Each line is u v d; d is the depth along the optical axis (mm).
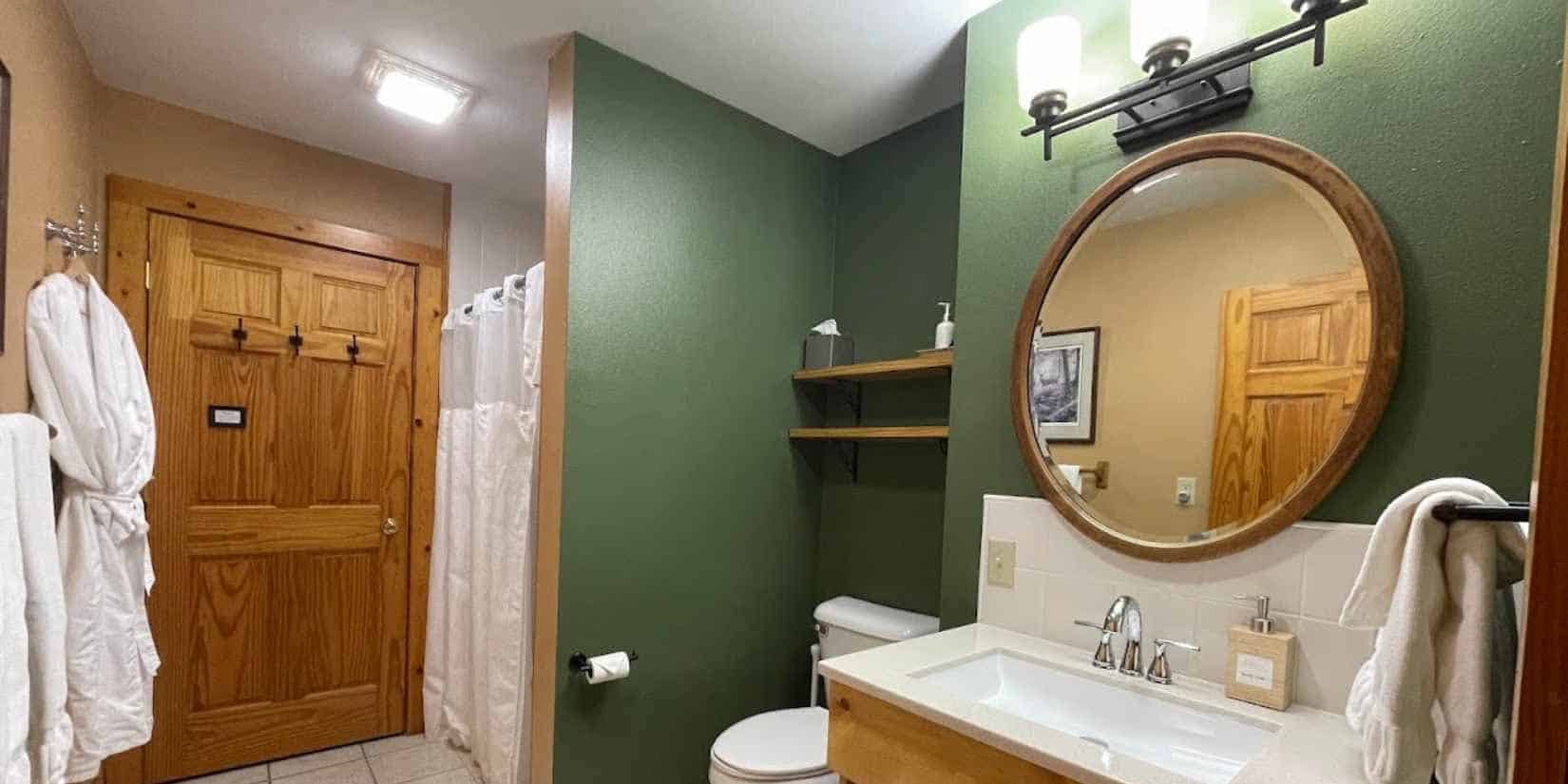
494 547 2189
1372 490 1054
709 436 2041
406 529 2660
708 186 2020
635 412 1856
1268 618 1129
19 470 1116
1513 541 710
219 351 2266
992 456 1571
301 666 2422
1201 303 1254
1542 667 441
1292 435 1131
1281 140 1164
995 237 1588
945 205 2082
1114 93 1356
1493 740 706
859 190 2361
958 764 1039
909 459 2119
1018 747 941
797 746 1695
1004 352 1553
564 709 1721
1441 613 728
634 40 1743
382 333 2605
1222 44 1269
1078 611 1391
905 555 2117
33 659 1164
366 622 2561
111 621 1505
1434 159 1019
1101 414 1375
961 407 1642
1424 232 1023
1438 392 1003
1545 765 437
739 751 1666
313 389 2451
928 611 2043
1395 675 727
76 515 1455
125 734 1524
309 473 2443
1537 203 935
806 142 2324
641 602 1876
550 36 1730
